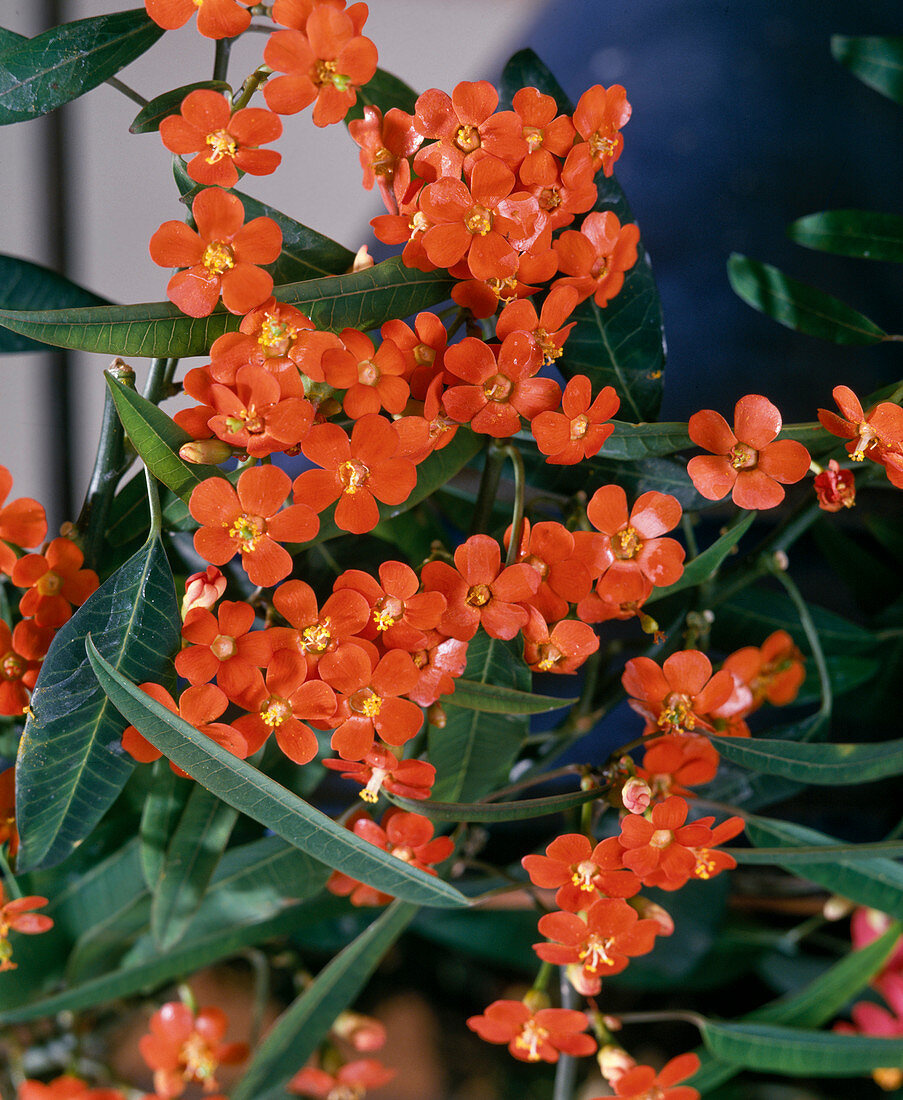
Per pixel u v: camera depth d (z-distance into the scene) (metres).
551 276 0.37
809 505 0.40
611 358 0.40
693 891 0.45
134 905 0.42
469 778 0.39
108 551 0.40
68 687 0.36
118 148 0.51
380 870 0.37
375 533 0.43
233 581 0.40
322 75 0.35
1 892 0.39
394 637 0.36
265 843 0.41
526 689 0.38
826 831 0.50
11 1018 0.41
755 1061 0.43
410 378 0.36
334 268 0.38
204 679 0.36
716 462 0.37
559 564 0.37
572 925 0.37
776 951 0.50
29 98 0.37
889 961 0.47
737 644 0.44
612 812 0.43
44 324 0.35
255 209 0.38
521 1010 0.40
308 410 0.35
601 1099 0.41
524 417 0.36
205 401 0.36
